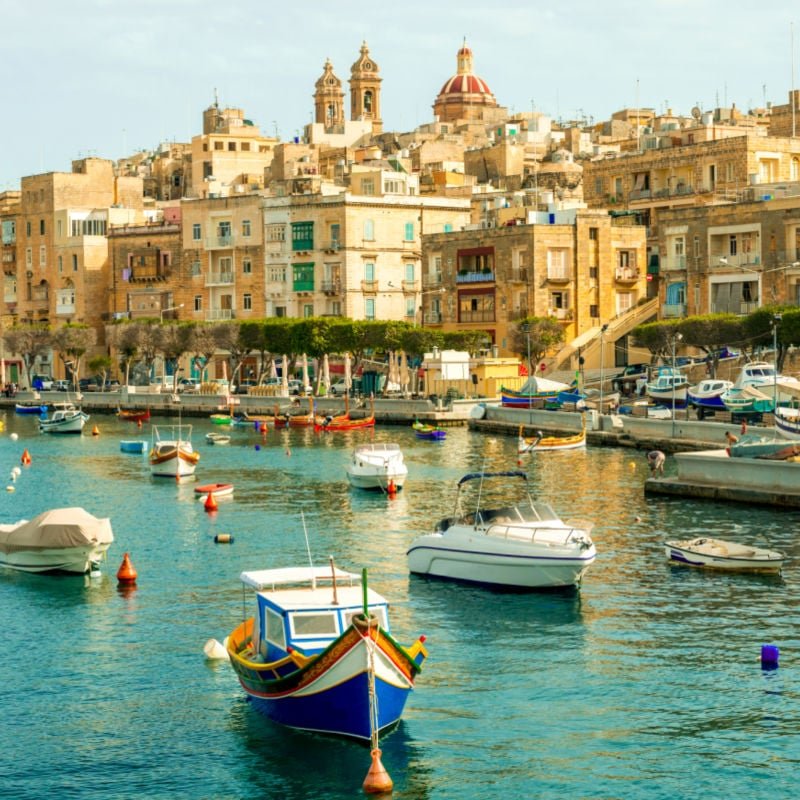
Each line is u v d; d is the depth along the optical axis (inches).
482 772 1433.3
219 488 3260.3
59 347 7362.2
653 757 1462.8
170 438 5059.1
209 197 7455.7
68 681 1722.4
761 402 4104.3
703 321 4793.3
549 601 2043.6
